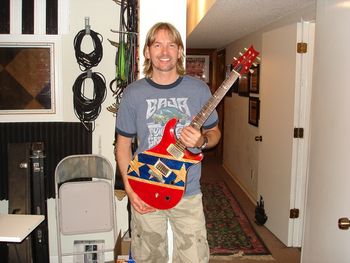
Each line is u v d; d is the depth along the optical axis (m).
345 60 1.81
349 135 1.75
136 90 1.61
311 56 3.11
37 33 2.72
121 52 2.47
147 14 2.16
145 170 1.60
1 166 2.81
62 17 2.71
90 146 2.85
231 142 6.12
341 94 1.84
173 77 1.61
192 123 1.52
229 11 3.19
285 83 3.34
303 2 2.81
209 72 7.80
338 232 1.85
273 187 3.63
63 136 2.83
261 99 3.98
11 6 2.69
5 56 2.74
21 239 1.76
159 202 1.61
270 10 3.16
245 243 3.41
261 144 3.95
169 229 2.14
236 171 5.71
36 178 2.43
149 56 1.63
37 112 2.80
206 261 1.68
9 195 2.39
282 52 3.39
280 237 3.46
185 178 1.56
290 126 3.24
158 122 1.60
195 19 4.18
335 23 1.93
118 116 1.69
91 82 2.78
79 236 2.93
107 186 2.61
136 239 1.76
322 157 2.07
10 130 2.80
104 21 2.72
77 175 2.61
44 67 2.76
